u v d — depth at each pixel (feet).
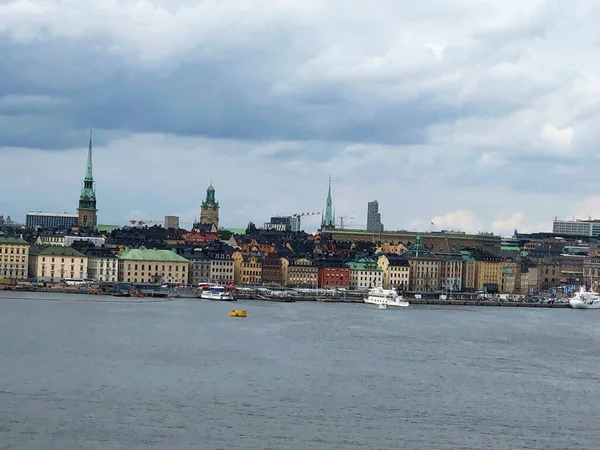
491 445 512.22
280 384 636.48
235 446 493.36
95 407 555.69
